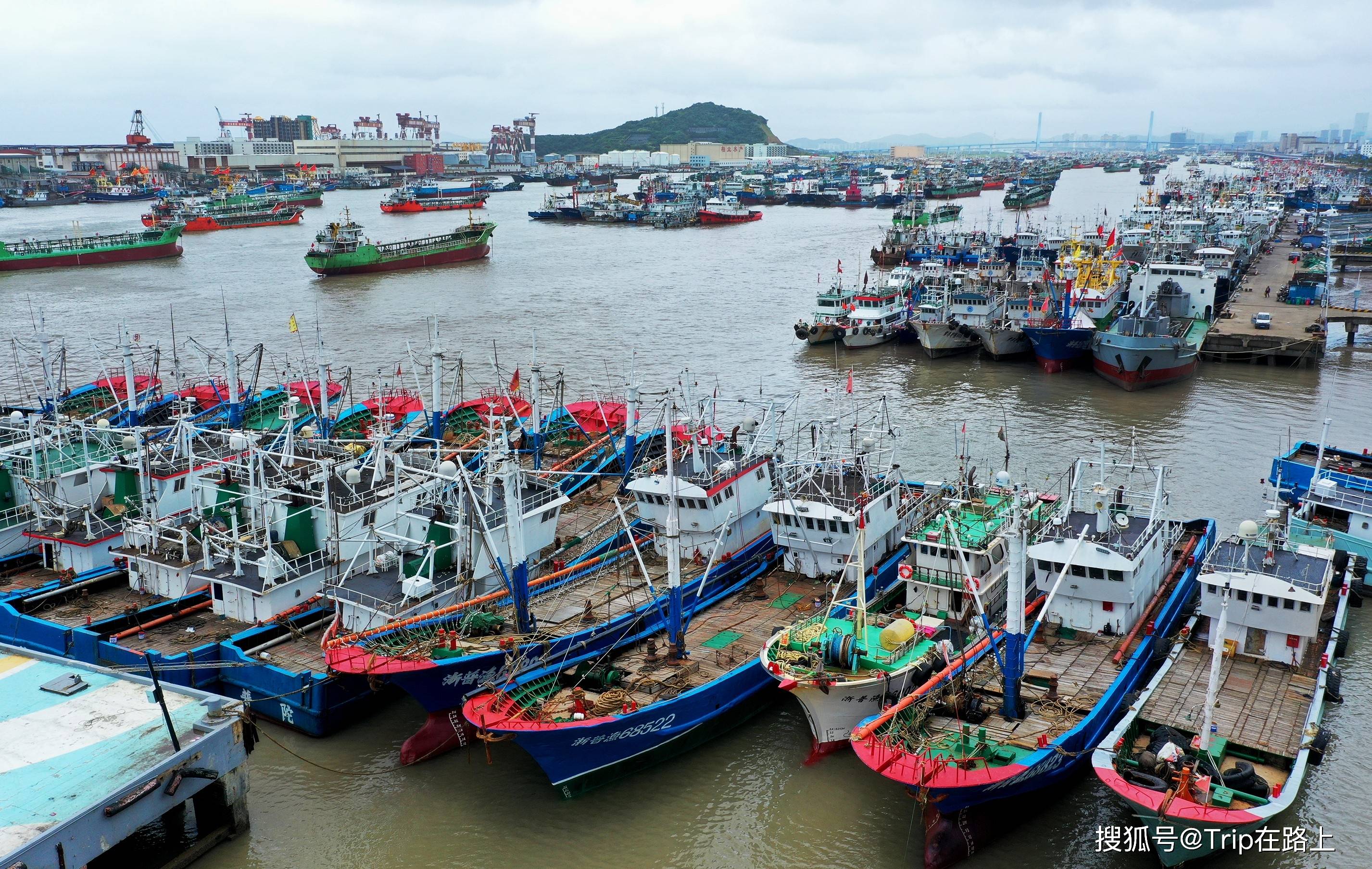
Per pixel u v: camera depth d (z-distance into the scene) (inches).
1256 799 1376.7
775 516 2129.7
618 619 1904.5
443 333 5334.6
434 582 1964.8
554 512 2215.8
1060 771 1517.0
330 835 1550.2
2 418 2824.8
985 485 2571.4
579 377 4330.7
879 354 4874.5
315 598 2031.3
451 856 1501.0
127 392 3363.7
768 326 5506.9
